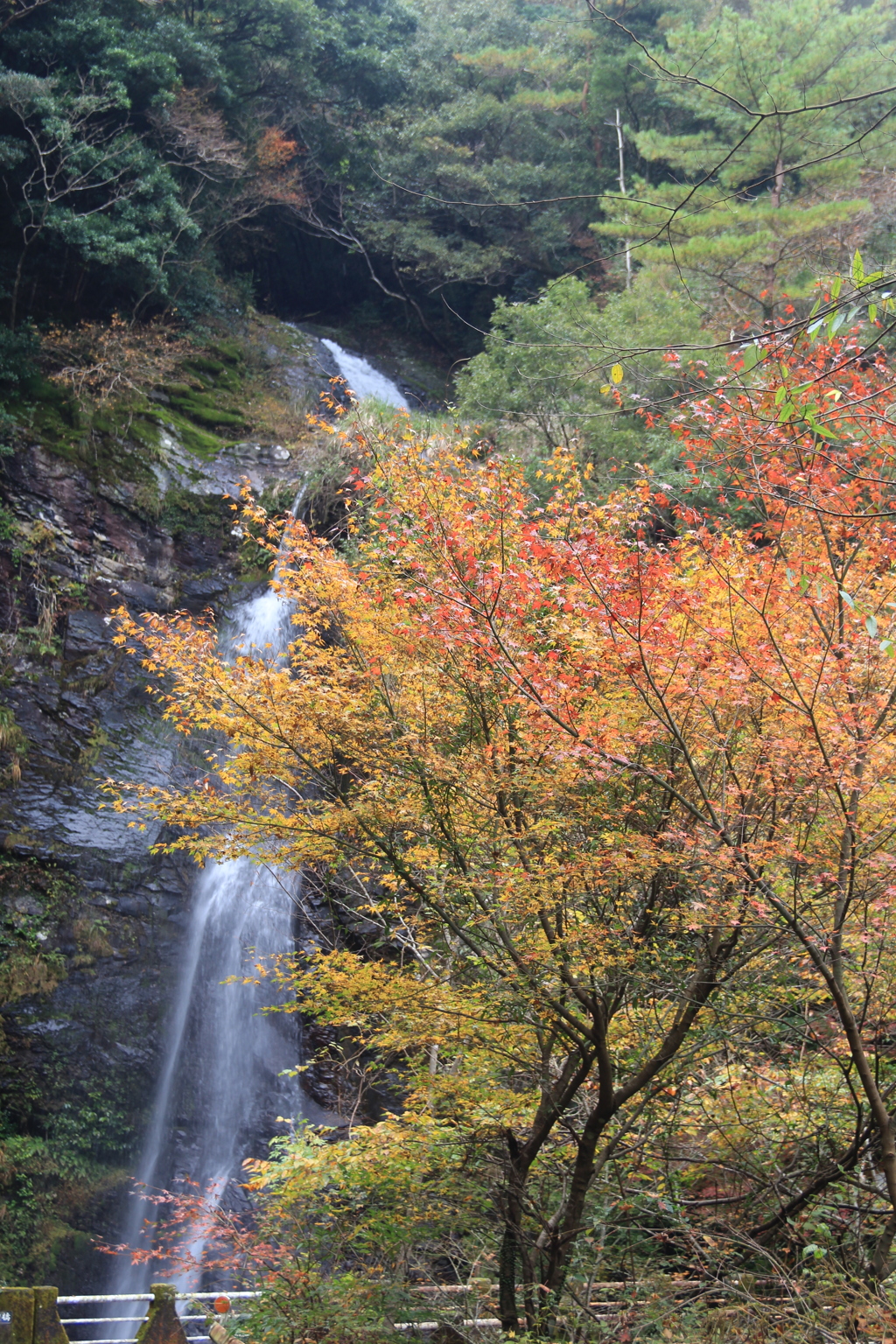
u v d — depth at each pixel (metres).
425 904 5.42
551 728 4.49
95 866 12.81
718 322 16.97
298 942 12.88
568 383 14.01
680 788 4.86
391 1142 5.68
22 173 18.48
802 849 4.45
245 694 4.86
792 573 4.11
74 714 13.86
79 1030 11.83
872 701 4.36
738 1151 5.34
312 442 18.38
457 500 4.79
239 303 25.25
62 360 17.55
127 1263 10.99
